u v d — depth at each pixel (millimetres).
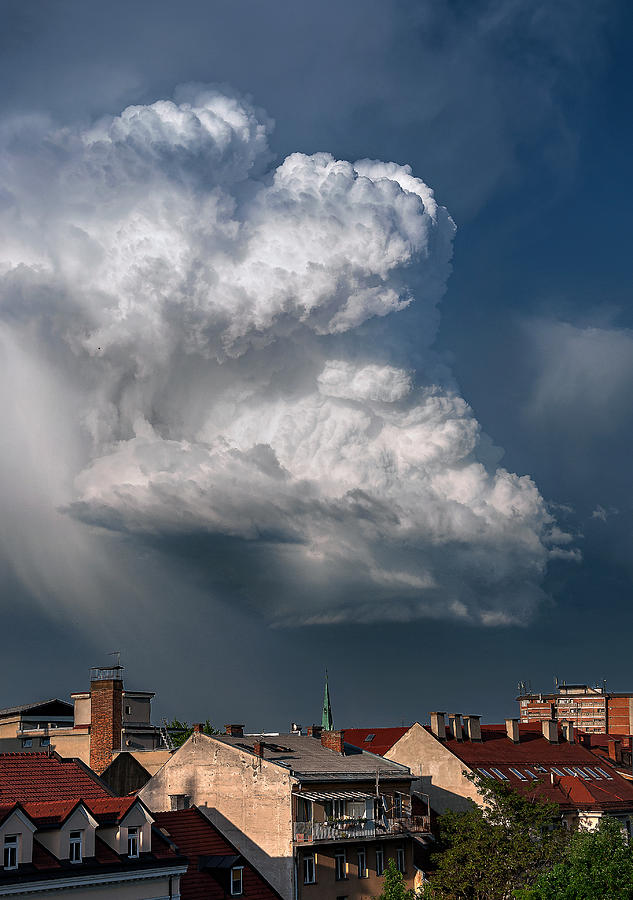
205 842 86375
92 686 110812
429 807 111625
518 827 91812
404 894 78625
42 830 66000
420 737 114562
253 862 88312
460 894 91438
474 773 102875
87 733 121312
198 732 95688
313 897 86875
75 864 66750
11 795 73125
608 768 130250
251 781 90000
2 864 63125
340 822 89625
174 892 72438
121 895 69125
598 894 72875
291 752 97875
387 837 93000
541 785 113812
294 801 87688
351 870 90625
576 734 142625
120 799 72438
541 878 76625
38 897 64250
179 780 94625
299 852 86500
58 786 76562
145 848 71562
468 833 93000
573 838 83062
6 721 146750
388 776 97125
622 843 77938
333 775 91750
